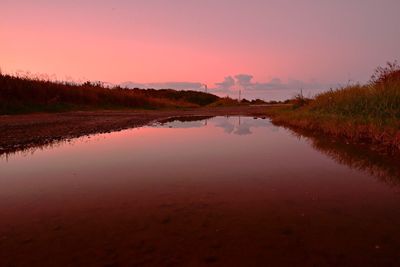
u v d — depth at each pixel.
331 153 4.52
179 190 2.79
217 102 37.50
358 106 7.50
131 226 1.99
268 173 3.40
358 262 1.52
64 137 6.46
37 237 1.84
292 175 3.31
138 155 4.49
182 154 4.57
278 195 2.63
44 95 14.34
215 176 3.28
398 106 6.29
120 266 1.50
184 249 1.67
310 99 13.78
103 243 1.75
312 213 2.21
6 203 2.48
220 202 2.46
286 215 2.17
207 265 1.50
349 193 2.68
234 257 1.57
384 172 3.38
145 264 1.51
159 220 2.09
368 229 1.92
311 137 6.37
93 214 2.21
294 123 9.16
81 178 3.24
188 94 56.81
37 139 6.07
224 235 1.84
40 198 2.60
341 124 6.52
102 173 3.44
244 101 46.66
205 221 2.07
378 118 6.04
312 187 2.86
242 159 4.18
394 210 2.26
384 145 4.81
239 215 2.17
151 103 25.05
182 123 10.80
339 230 1.91
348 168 3.60
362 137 5.56
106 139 6.24
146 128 8.70
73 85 18.42
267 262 1.52
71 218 2.14
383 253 1.62
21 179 3.21
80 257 1.59
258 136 6.75
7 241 1.79
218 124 10.39
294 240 1.77
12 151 4.86
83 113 13.99
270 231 1.90
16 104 12.16
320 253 1.62
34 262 1.54
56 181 3.12
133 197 2.60
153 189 2.82
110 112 15.35
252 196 2.61
